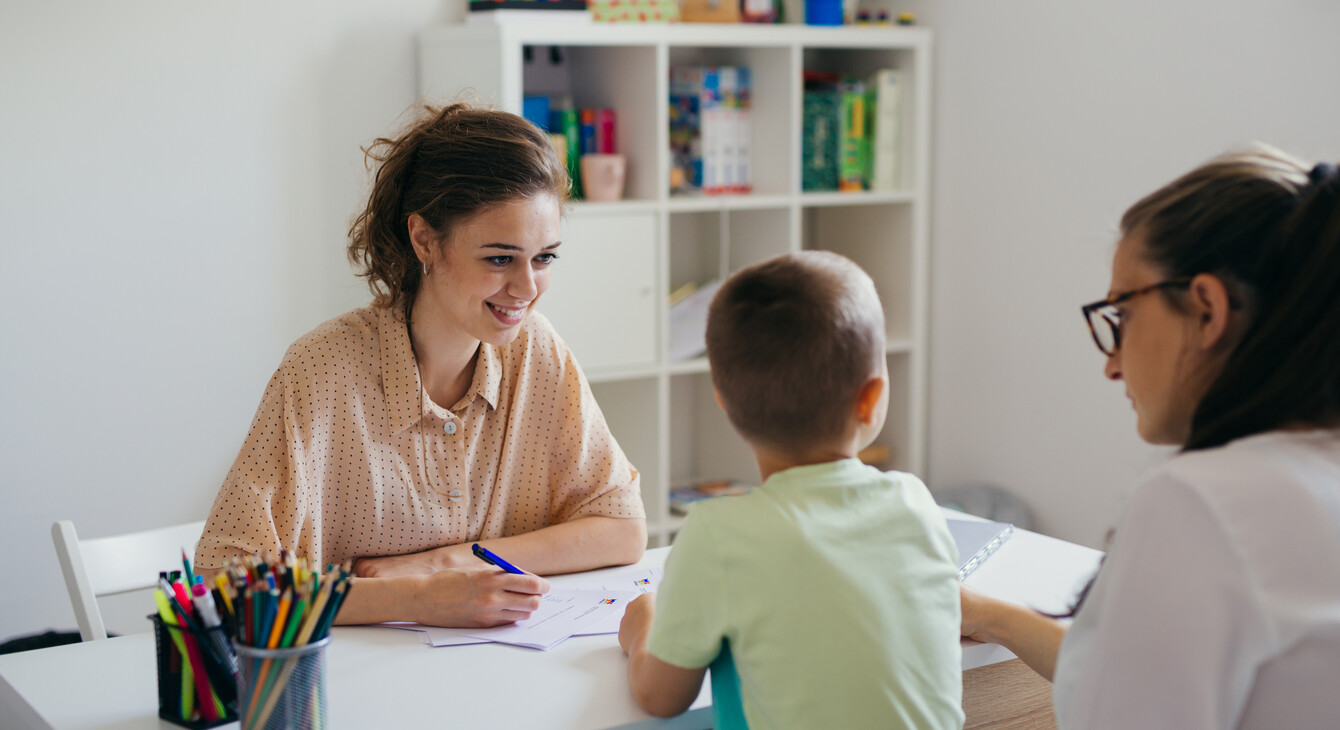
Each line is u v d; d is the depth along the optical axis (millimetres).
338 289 2771
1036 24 2818
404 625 1344
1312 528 758
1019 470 2969
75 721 1115
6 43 2365
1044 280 2848
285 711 1009
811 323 1011
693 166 2953
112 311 2531
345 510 1505
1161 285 839
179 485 2650
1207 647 758
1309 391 785
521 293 1424
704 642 1026
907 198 3066
